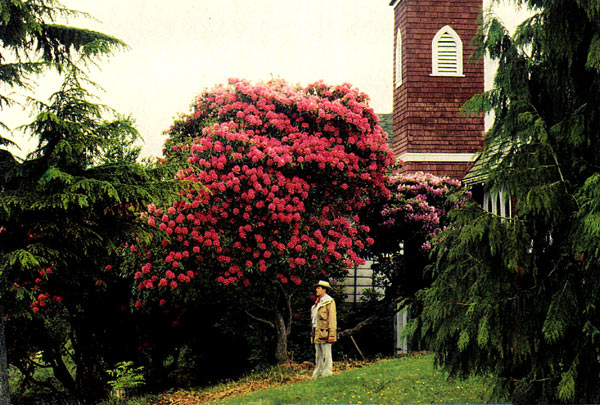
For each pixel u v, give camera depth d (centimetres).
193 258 1222
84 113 1022
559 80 757
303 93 1406
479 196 1556
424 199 1555
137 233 1091
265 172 1237
